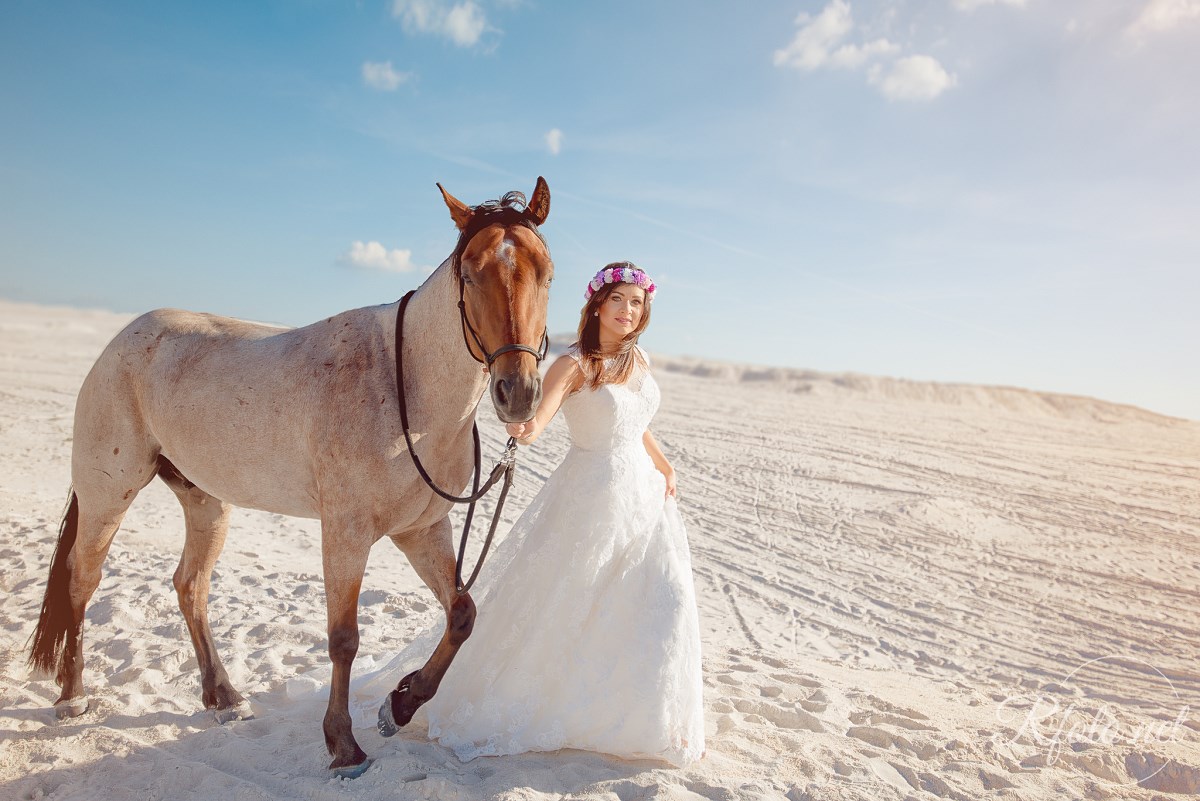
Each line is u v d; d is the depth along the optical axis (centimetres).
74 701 358
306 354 332
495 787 280
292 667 430
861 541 941
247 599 561
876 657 576
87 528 370
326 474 311
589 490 312
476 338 284
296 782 289
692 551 855
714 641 565
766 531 962
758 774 310
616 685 302
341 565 307
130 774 302
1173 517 1163
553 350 3744
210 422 339
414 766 296
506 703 311
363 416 308
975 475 1427
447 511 336
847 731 367
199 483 360
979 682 530
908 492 1223
